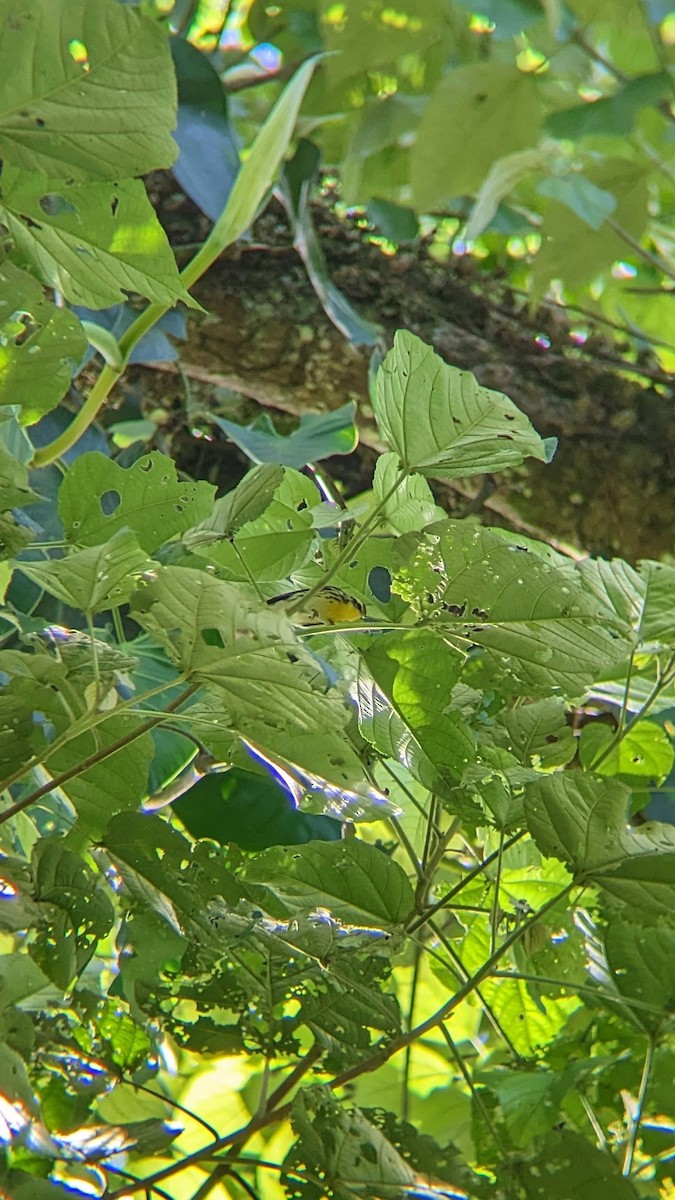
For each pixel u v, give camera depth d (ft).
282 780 4.99
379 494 4.97
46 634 4.68
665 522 9.50
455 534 4.62
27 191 4.57
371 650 5.13
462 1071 5.16
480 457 4.72
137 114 4.31
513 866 5.98
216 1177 4.96
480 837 6.05
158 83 4.24
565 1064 5.87
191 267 7.37
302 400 9.62
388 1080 7.68
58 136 4.36
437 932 5.27
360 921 5.16
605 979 5.40
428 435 4.67
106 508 8.16
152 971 5.24
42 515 7.85
